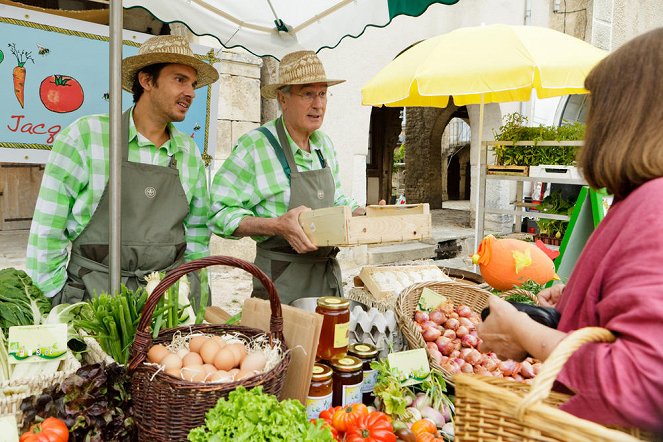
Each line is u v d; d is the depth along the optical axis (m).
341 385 1.75
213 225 2.56
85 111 3.22
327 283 2.66
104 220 2.22
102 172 2.21
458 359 2.13
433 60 3.21
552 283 3.39
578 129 5.22
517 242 2.88
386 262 7.04
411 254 7.28
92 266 2.21
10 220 7.12
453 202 18.08
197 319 1.84
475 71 3.07
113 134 1.84
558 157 5.29
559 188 5.81
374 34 6.68
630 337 0.82
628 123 0.94
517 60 3.04
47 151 3.14
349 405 1.64
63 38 3.06
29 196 7.27
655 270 0.82
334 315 1.77
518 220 6.79
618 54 0.99
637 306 0.81
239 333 1.67
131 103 3.43
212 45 5.62
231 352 1.46
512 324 1.05
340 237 2.01
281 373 1.45
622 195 0.99
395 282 2.95
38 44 2.99
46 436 1.29
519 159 5.48
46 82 3.06
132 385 1.40
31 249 2.17
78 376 1.40
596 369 0.83
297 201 2.61
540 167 5.21
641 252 0.85
